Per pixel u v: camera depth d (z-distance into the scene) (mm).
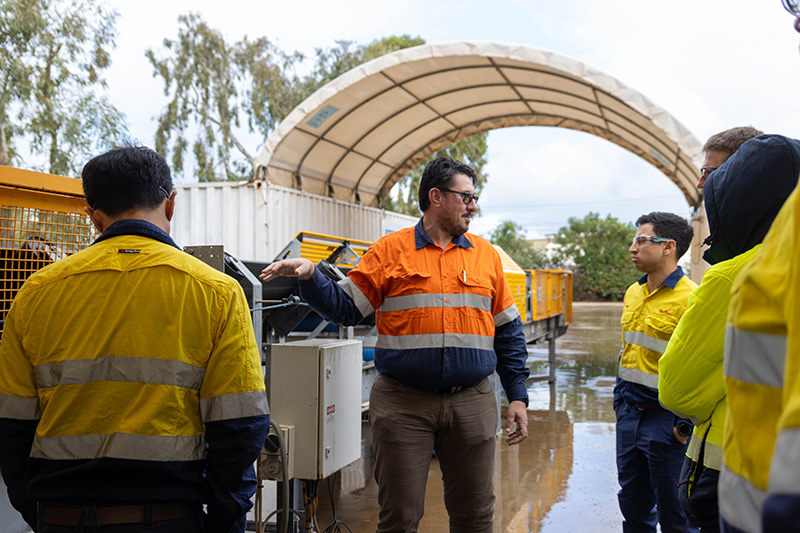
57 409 1546
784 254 778
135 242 1653
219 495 1624
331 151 12023
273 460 2938
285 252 5734
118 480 1533
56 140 13281
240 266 3115
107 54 14352
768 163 1601
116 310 1585
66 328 1579
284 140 10477
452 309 2693
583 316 26969
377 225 14516
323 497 4656
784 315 766
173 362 1577
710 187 1771
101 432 1546
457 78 11039
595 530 4031
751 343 812
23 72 12977
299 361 3139
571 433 6730
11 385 1597
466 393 2732
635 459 3178
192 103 22812
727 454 875
